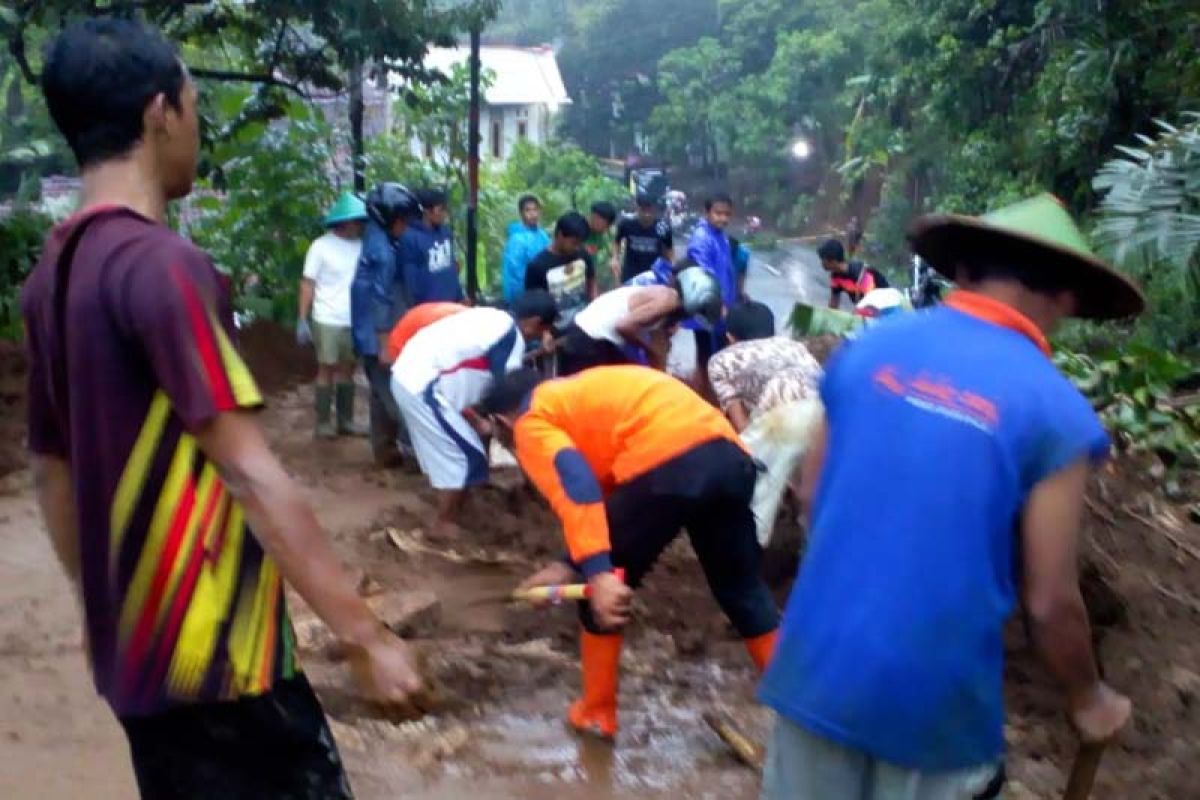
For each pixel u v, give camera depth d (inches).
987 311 108.0
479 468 287.4
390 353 301.1
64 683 205.5
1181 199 354.6
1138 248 351.3
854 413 107.8
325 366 390.0
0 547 276.7
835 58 1487.5
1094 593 219.8
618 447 188.7
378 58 536.1
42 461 102.1
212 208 608.4
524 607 249.1
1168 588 221.9
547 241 464.1
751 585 195.9
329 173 658.8
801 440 234.4
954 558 101.3
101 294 91.4
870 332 112.5
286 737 98.6
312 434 405.7
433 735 191.9
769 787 111.8
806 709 105.3
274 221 576.1
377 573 264.8
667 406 189.3
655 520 187.2
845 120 1508.4
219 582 94.0
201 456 93.7
